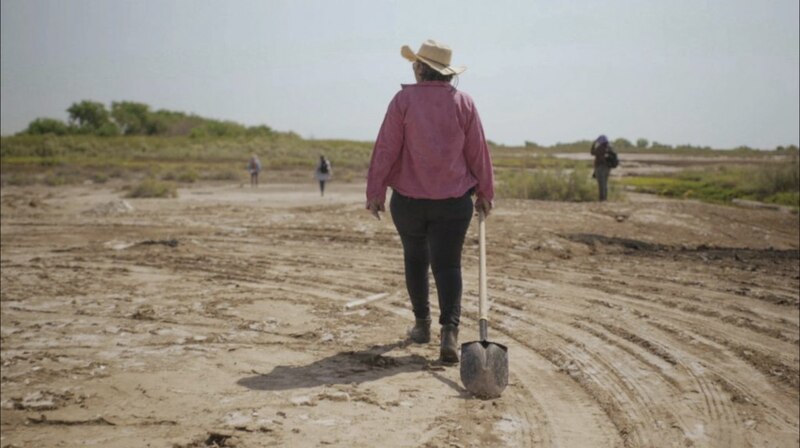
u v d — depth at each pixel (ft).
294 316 21.42
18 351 18.40
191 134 357.82
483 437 12.09
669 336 18.81
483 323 14.34
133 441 12.59
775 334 19.04
